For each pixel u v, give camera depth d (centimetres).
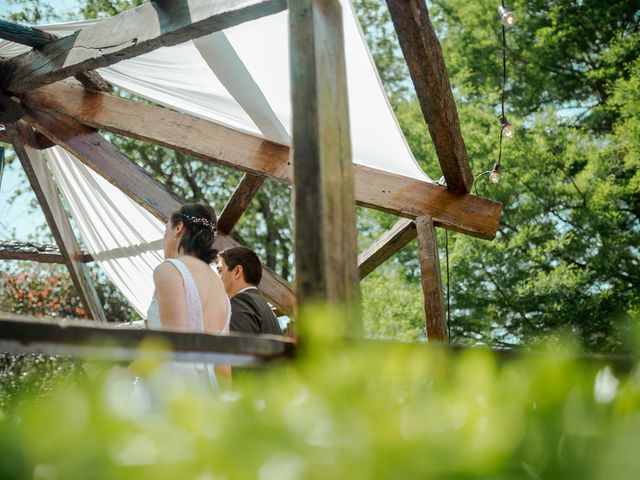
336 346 58
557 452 48
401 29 297
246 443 44
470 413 47
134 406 47
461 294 1060
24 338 106
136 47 353
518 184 1090
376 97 373
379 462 42
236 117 432
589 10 1201
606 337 898
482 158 1119
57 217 557
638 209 1108
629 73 1136
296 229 158
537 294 991
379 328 1117
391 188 438
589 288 1011
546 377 52
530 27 1261
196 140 443
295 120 170
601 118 1191
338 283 154
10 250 590
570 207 1090
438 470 43
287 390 53
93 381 49
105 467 42
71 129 468
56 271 989
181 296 239
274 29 346
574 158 1095
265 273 492
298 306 151
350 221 168
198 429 46
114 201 534
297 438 44
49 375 519
